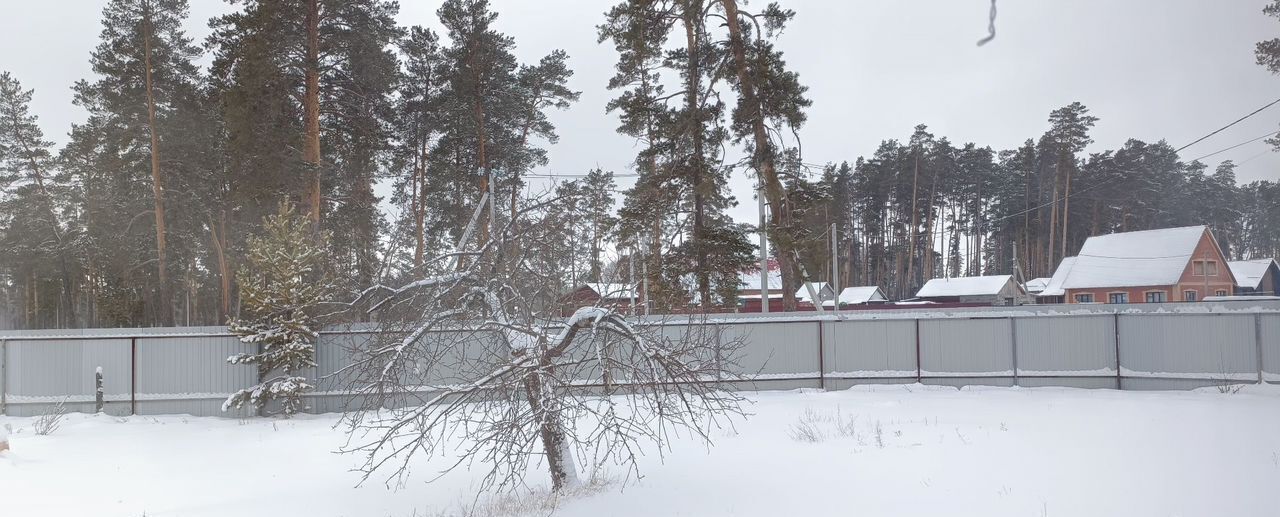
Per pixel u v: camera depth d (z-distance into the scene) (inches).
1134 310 902.4
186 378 863.7
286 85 1081.4
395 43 1210.0
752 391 913.5
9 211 1991.9
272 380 829.2
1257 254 3609.7
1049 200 2945.4
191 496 470.6
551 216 475.5
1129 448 472.7
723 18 1047.6
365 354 485.1
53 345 852.6
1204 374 826.8
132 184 1583.4
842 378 921.5
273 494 471.2
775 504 380.8
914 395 831.7
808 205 1051.3
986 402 751.7
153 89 1469.0
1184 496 353.4
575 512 388.8
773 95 1013.8
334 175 1258.6
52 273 2063.2
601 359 393.7
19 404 844.0
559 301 449.7
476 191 1349.7
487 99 1387.8
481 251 464.4
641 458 529.0
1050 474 407.5
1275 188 3157.0
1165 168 2972.4
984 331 909.2
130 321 1656.0
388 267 490.0
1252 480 377.4
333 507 435.2
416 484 494.0
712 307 914.7
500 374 392.5
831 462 472.4
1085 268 2271.2
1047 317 896.3
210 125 1462.8
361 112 1189.7
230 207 1482.5
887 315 926.4
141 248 1736.0
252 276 895.7
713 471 467.2
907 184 3157.0
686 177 1051.3
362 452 610.5
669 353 410.0
